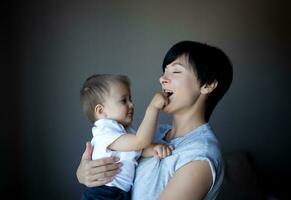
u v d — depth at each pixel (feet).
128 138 3.96
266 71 8.96
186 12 8.25
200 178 3.55
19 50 7.34
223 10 8.52
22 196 7.63
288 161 9.34
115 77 4.50
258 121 9.06
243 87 8.90
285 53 9.01
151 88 8.11
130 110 4.52
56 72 7.58
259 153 9.14
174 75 3.98
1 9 7.16
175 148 3.91
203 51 3.97
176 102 3.99
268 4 8.79
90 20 7.69
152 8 8.03
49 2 7.44
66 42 7.59
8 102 7.36
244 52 8.79
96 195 3.97
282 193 9.36
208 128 4.03
